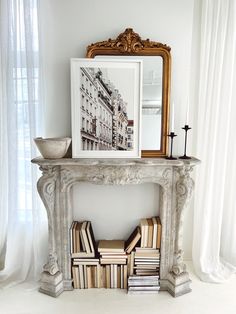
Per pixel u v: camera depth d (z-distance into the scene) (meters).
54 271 1.82
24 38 1.79
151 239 1.87
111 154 1.86
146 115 1.91
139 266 1.88
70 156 1.91
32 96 1.81
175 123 1.97
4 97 1.88
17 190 1.92
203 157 1.96
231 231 2.13
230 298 1.80
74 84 1.78
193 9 1.89
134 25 1.87
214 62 1.88
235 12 1.86
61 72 1.89
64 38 1.86
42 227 1.98
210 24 1.86
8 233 1.93
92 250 1.86
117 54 1.85
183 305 1.73
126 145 1.87
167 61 1.85
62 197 1.82
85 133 1.83
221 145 1.96
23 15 1.76
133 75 1.81
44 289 1.83
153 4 1.85
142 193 2.03
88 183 1.98
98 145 1.85
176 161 1.74
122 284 1.90
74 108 1.80
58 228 1.84
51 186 1.74
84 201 2.02
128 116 1.84
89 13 1.84
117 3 1.84
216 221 2.01
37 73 1.84
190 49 1.91
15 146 1.88
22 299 1.76
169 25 1.88
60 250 1.86
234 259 2.12
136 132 1.86
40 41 1.79
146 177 1.83
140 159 1.80
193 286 1.92
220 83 1.90
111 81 1.81
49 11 1.83
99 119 1.83
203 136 1.95
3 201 1.99
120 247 1.90
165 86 1.88
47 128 1.93
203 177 1.98
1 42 1.82
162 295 1.84
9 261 1.95
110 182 1.79
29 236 1.96
